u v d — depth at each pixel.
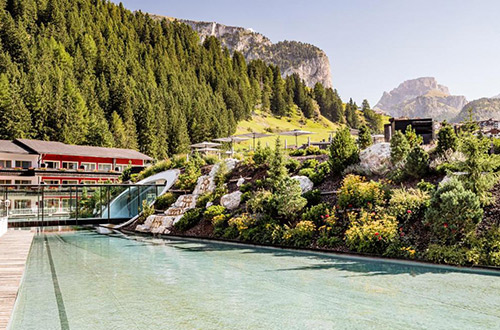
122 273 14.70
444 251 14.46
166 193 35.12
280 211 21.94
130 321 8.74
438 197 15.72
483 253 13.73
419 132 32.59
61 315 9.32
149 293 11.38
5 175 51.75
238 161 34.53
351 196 20.34
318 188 24.50
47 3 135.38
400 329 7.73
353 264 15.56
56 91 92.44
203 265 16.11
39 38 114.62
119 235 31.83
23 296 11.31
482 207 15.92
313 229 20.05
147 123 101.31
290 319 8.59
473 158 16.59
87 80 108.25
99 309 9.80
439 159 20.80
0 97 77.12
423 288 11.12
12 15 125.81
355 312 8.98
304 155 33.81
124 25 178.25
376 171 23.05
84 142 89.06
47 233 34.94
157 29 186.88
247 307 9.64
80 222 32.50
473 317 8.41
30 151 58.47
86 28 143.38
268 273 14.04
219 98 160.75
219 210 27.39
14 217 32.41
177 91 136.88
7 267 13.91
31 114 82.81
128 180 52.06
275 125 185.25
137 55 154.62
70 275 14.48
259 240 22.08
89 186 33.56
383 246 16.55
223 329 8.02
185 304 10.07
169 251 20.92
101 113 98.62
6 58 91.69
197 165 38.56
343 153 24.61
